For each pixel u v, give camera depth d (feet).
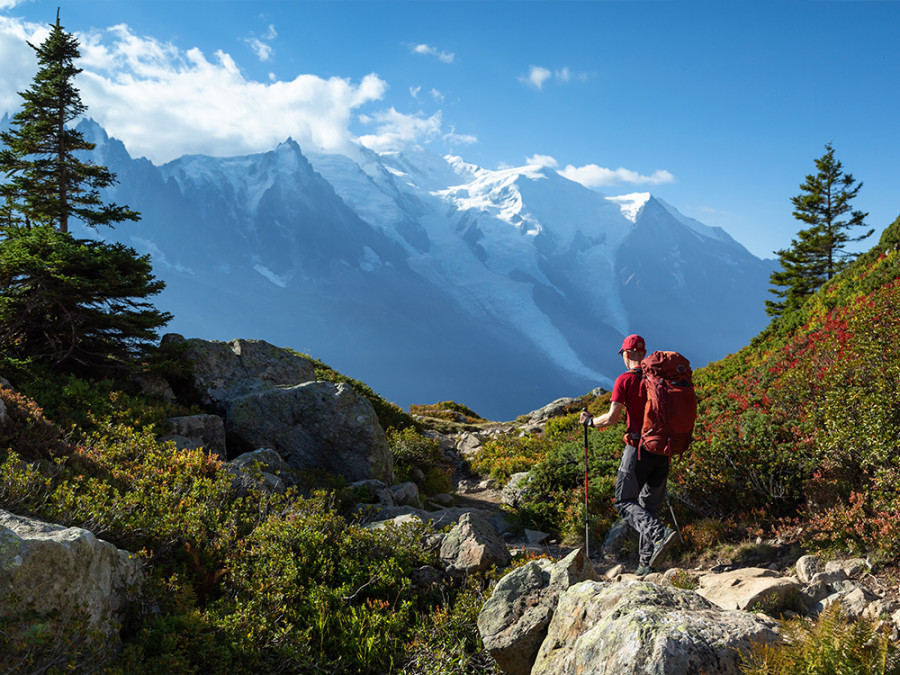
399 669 16.06
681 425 17.70
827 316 52.11
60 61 60.64
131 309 43.37
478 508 43.60
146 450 28.19
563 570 15.78
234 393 46.21
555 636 13.29
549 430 78.18
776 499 24.67
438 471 55.06
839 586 17.61
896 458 20.40
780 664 9.34
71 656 11.65
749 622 11.12
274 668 15.10
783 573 20.08
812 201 152.97
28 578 12.02
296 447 41.91
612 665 10.51
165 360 44.42
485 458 64.54
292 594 17.98
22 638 11.43
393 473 44.93
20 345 40.34
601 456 35.60
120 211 58.44
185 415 40.29
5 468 18.52
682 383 18.07
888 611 15.42
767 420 27.81
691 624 10.69
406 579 20.35
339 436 42.04
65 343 41.06
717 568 21.79
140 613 14.98
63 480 20.93
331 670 15.65
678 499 26.45
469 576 20.80
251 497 25.61
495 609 15.69
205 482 25.12
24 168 58.54
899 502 18.78
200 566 18.43
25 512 16.74
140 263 42.09
